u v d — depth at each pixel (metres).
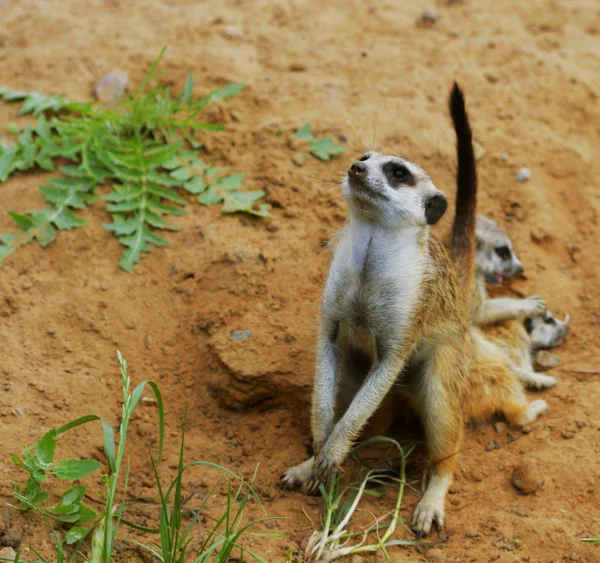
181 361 2.08
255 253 2.15
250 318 2.10
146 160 2.19
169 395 2.05
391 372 1.97
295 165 2.25
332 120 2.32
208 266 2.14
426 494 1.97
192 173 2.22
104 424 1.86
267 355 2.06
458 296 2.03
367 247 1.96
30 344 2.04
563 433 2.03
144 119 2.24
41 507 1.87
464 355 2.03
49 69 2.34
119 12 2.50
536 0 2.76
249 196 2.21
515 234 2.27
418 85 2.41
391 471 2.01
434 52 2.50
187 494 1.95
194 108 2.27
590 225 2.31
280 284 2.13
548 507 1.95
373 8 2.59
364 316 1.97
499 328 2.16
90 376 2.02
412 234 1.96
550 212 2.30
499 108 2.42
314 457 1.96
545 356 2.16
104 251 2.14
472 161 2.09
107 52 2.38
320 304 2.00
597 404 2.06
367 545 1.91
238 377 2.04
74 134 2.22
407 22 2.56
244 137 2.28
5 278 2.09
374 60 2.45
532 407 2.06
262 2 2.56
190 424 2.03
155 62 2.26
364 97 2.37
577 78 2.49
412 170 1.96
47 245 2.13
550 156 2.36
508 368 2.08
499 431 2.05
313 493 1.97
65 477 1.88
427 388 2.01
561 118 2.43
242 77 2.37
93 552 1.82
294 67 2.41
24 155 2.20
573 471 1.98
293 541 1.91
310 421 2.04
